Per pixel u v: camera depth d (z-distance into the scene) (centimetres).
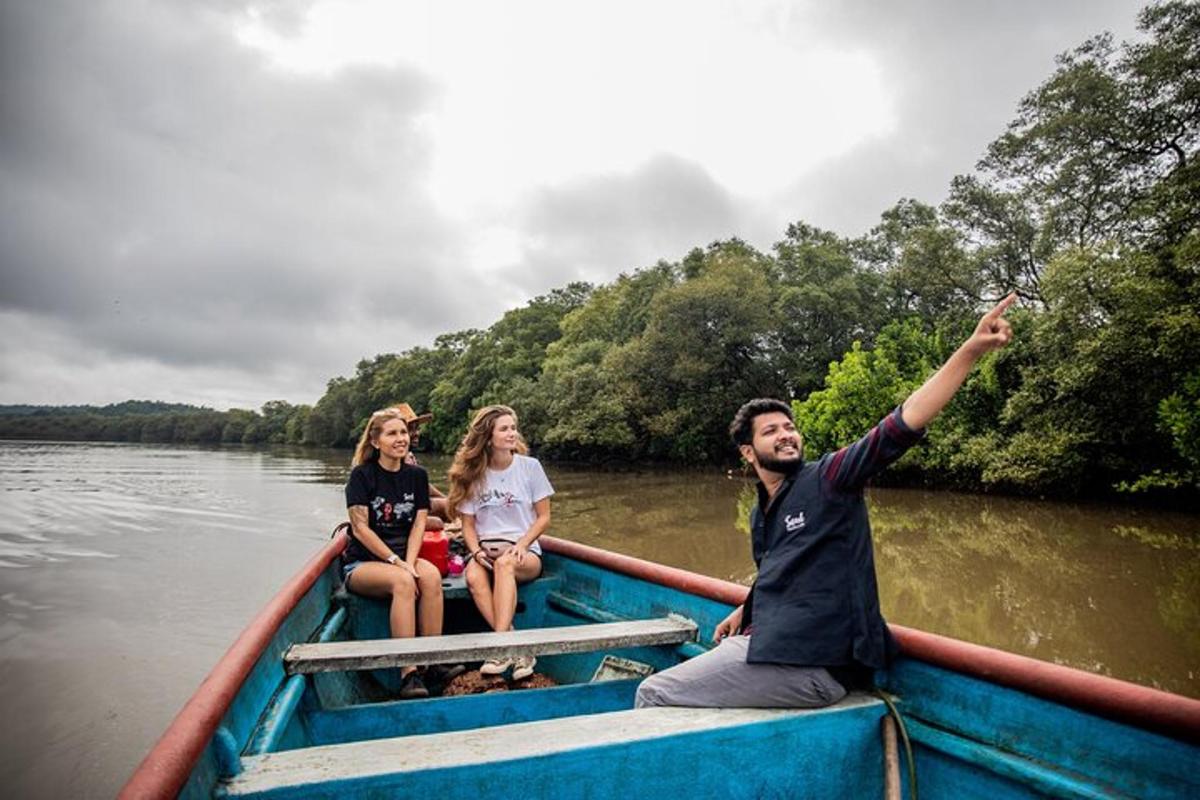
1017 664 198
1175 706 164
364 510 381
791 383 3173
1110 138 1869
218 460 5372
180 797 144
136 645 779
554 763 180
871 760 220
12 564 1238
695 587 319
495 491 405
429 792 170
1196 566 1023
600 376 3784
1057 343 1650
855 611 214
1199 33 1672
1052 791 185
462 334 7625
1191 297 1418
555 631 296
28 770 492
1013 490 1805
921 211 3362
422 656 263
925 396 203
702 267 3831
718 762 198
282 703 229
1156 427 1454
